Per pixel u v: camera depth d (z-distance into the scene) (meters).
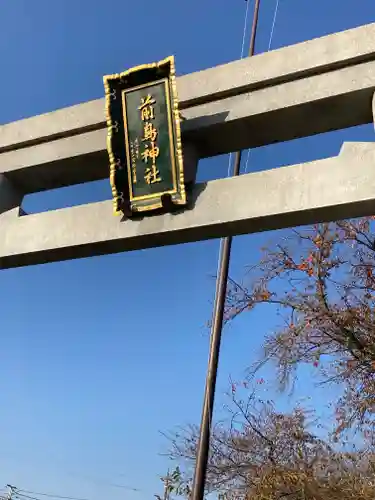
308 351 8.74
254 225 3.82
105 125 4.65
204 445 9.14
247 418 10.26
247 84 4.18
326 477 8.86
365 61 3.88
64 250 4.32
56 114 4.88
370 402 8.55
